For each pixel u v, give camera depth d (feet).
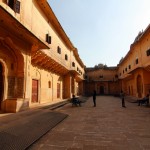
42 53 37.29
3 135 13.61
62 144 13.92
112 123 22.77
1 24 21.63
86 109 39.63
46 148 12.96
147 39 54.90
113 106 47.26
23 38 27.09
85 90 138.00
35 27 34.35
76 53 81.15
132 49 73.20
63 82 68.28
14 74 27.37
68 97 68.33
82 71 119.65
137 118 26.81
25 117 21.04
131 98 71.92
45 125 19.67
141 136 16.30
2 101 25.07
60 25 48.49
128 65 86.84
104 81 135.44
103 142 14.43
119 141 14.70
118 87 131.95
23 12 28.50
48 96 48.57
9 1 24.34
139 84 65.77
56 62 49.06
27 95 28.02
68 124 22.20
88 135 16.72
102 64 144.15
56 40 50.37
